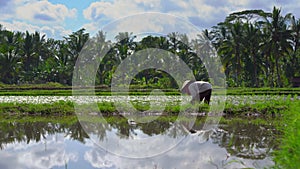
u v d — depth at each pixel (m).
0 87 32.03
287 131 6.57
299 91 25.03
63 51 40.84
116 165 5.95
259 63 36.22
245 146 7.19
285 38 32.75
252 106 12.71
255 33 33.41
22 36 42.00
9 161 6.23
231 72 39.00
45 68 41.16
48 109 13.31
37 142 8.02
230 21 38.44
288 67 38.16
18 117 12.69
